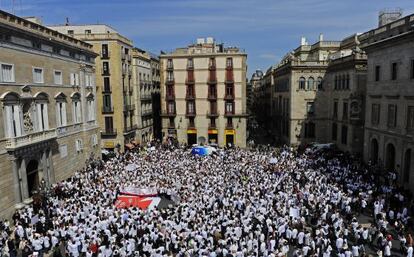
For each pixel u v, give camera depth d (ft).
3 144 98.53
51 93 126.62
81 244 75.05
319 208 94.38
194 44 244.63
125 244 73.46
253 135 309.83
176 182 117.60
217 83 230.07
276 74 271.28
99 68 199.72
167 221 82.38
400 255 76.13
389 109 131.23
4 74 100.48
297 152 181.88
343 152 175.32
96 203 97.19
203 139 237.66
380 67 138.00
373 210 97.19
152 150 187.01
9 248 76.95
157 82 292.61
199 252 68.03
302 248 75.56
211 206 94.89
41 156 117.91
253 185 112.68
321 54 232.94
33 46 114.93
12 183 102.27
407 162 119.85
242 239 75.92
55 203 99.55
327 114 208.64
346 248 71.82
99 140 172.35
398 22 139.95
